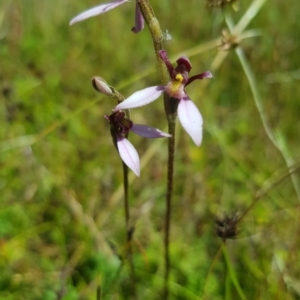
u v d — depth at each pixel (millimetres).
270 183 360
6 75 419
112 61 483
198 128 232
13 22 447
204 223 348
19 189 357
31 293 316
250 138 416
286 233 341
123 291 313
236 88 463
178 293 312
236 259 330
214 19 487
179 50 486
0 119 396
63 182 355
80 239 334
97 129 406
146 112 432
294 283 312
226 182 373
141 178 375
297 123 429
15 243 327
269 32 489
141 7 236
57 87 442
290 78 440
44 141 383
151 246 335
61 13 544
